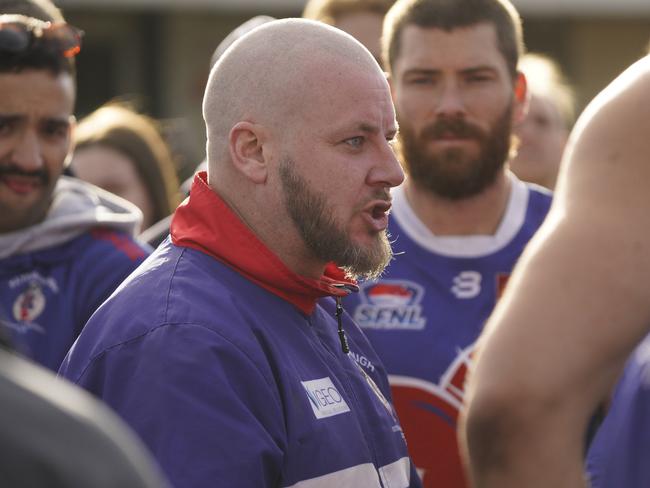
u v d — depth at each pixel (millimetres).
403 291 9773
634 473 4438
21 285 9117
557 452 4117
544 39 34094
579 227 4301
